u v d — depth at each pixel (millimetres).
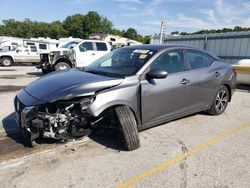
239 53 17859
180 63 4727
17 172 3188
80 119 3717
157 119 4344
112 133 4406
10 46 19844
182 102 4699
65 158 3568
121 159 3584
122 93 3775
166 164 3494
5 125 4758
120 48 5223
